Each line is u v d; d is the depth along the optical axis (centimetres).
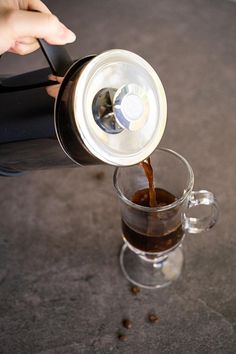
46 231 56
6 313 49
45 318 48
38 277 52
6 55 83
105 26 88
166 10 91
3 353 45
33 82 36
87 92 31
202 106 69
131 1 95
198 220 46
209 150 63
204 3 92
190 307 48
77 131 30
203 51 79
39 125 35
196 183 59
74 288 50
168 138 65
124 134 33
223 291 49
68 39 36
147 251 46
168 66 77
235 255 52
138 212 41
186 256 52
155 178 47
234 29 84
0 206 59
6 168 44
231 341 45
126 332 46
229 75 74
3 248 54
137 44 83
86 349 45
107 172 62
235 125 66
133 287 50
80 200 59
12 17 35
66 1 97
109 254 53
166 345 45
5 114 36
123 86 31
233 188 58
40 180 61
